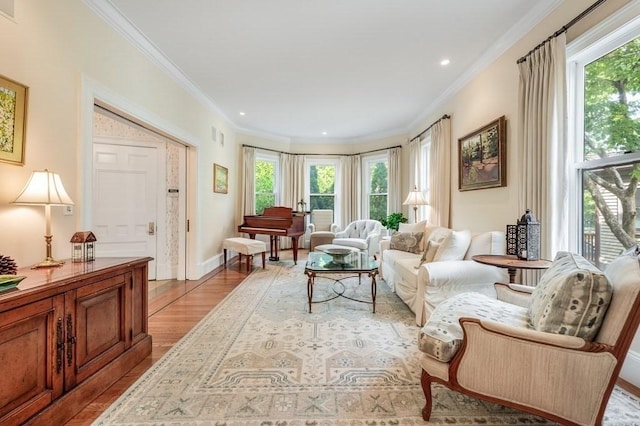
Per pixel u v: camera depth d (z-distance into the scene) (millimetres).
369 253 5246
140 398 1594
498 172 2951
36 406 1290
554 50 2201
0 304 1137
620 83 1870
